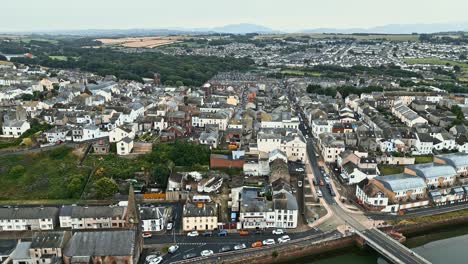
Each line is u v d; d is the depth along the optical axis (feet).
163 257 462.60
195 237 509.76
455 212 588.91
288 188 595.06
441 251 524.52
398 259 457.68
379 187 629.10
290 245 491.31
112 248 430.61
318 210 583.17
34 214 523.29
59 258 426.92
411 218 567.18
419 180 626.64
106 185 602.85
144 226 515.50
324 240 501.56
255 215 529.86
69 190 622.13
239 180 651.25
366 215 574.15
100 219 521.24
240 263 462.60
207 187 625.82
